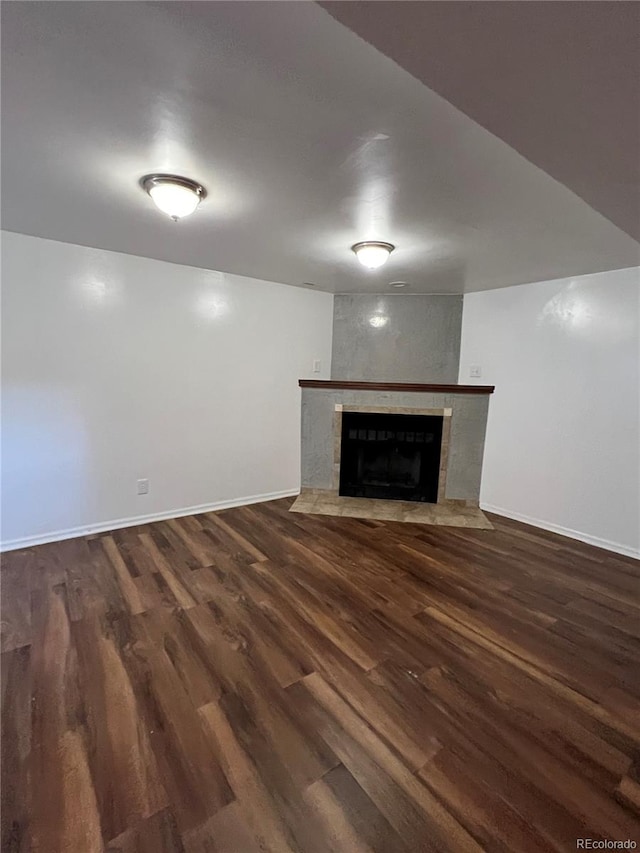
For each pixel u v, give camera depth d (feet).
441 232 7.88
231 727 5.00
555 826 4.00
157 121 4.61
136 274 10.66
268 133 4.77
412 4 2.29
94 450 10.59
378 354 14.67
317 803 4.15
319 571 9.05
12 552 9.56
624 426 10.28
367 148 5.03
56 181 6.20
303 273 11.73
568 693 5.73
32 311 9.43
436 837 3.88
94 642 6.46
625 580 9.02
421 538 11.09
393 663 6.21
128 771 4.41
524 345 12.32
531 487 12.29
